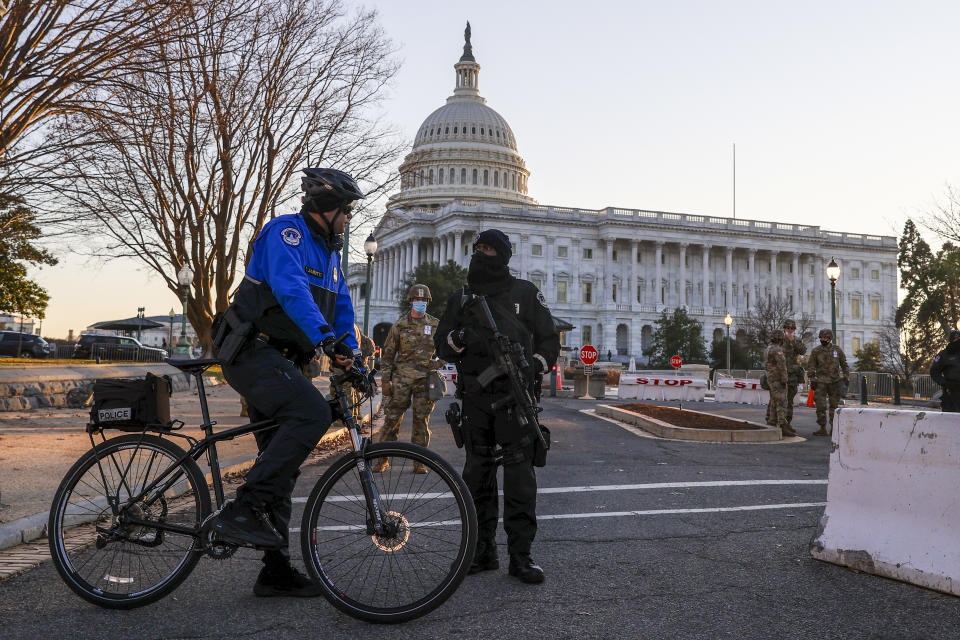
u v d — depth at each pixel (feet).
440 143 453.58
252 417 13.62
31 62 35.99
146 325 180.14
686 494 25.22
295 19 70.95
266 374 12.73
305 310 12.19
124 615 12.51
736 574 15.42
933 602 13.67
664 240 386.93
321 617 12.44
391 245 427.74
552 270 378.94
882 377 118.42
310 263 13.05
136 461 13.28
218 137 74.38
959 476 14.76
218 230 82.53
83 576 13.11
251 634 11.60
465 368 15.47
